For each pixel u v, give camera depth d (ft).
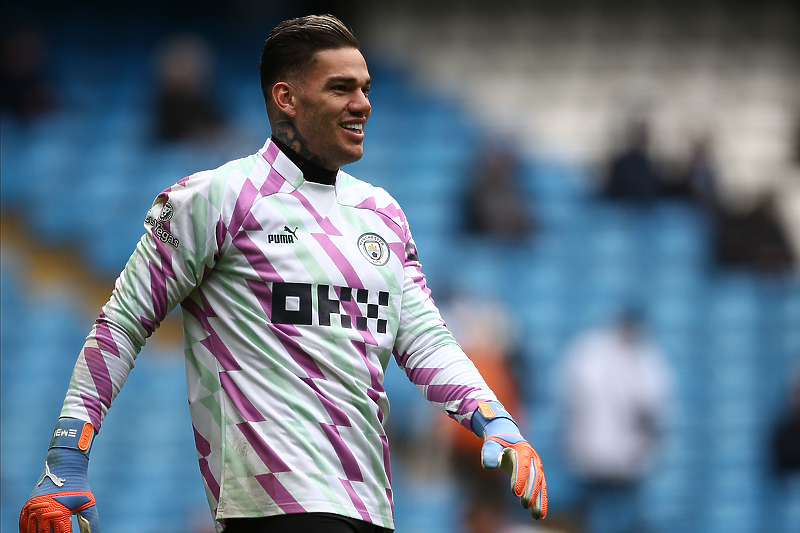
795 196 146.20
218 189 28.04
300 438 26.81
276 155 29.01
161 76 148.87
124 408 118.32
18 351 124.57
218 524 27.66
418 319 30.58
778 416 120.57
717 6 170.30
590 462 103.19
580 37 170.60
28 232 140.05
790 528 110.11
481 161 142.10
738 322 127.54
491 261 132.26
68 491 26.35
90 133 151.53
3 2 172.86
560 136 156.15
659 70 166.91
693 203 137.28
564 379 120.67
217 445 27.61
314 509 26.37
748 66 166.50
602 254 133.49
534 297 129.08
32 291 131.54
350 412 27.53
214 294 28.12
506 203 134.72
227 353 27.76
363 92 29.53
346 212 29.43
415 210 140.77
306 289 27.78
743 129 156.66
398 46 172.14
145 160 145.59
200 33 174.60
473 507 97.81
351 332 27.94
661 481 112.47
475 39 171.94
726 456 117.50
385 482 28.43
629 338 104.78
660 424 112.78
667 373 123.75
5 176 145.18
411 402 111.24
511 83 166.61
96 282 134.51
